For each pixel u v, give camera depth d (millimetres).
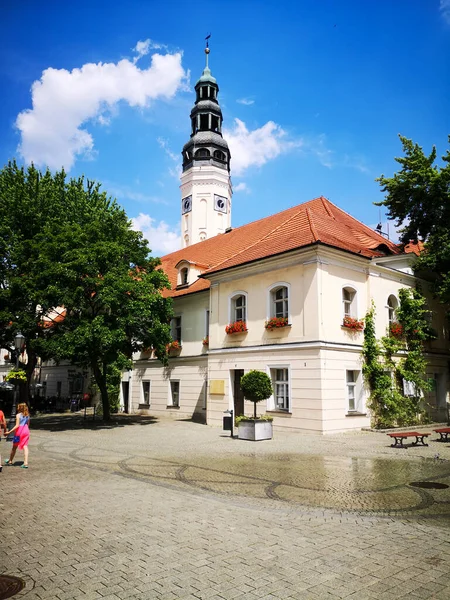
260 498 8125
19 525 6508
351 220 25797
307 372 17922
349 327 18875
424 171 21469
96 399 36281
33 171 26844
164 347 22844
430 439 16281
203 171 57625
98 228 22141
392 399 19266
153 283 22859
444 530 6379
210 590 4500
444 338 25188
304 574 4883
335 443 15258
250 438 16219
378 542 5871
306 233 19734
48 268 20297
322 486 9086
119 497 8094
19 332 21172
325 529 6395
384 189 23297
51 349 19797
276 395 19484
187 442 15906
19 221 23938
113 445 15188
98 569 4988
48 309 21797
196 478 9836
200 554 5422
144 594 4414
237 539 5945
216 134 59125
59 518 6840
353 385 19250
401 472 10484
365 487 8992
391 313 21891
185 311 27828
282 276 19578
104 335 19078
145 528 6375
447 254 20891
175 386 28453
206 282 26859
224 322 22250
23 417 11242
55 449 14227
